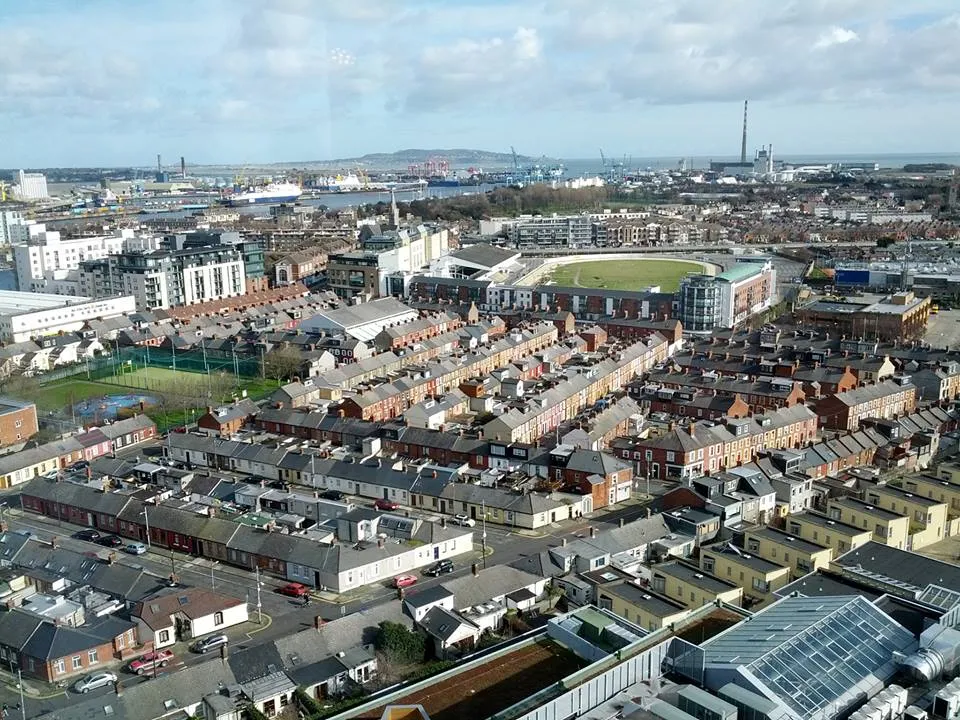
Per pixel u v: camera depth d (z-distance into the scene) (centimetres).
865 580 10394
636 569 11794
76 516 14150
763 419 17012
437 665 9544
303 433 17800
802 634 7781
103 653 9994
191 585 11906
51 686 9556
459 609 10688
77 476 15338
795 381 19550
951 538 13400
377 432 17038
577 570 11881
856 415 18450
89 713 8544
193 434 17362
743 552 11531
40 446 16525
